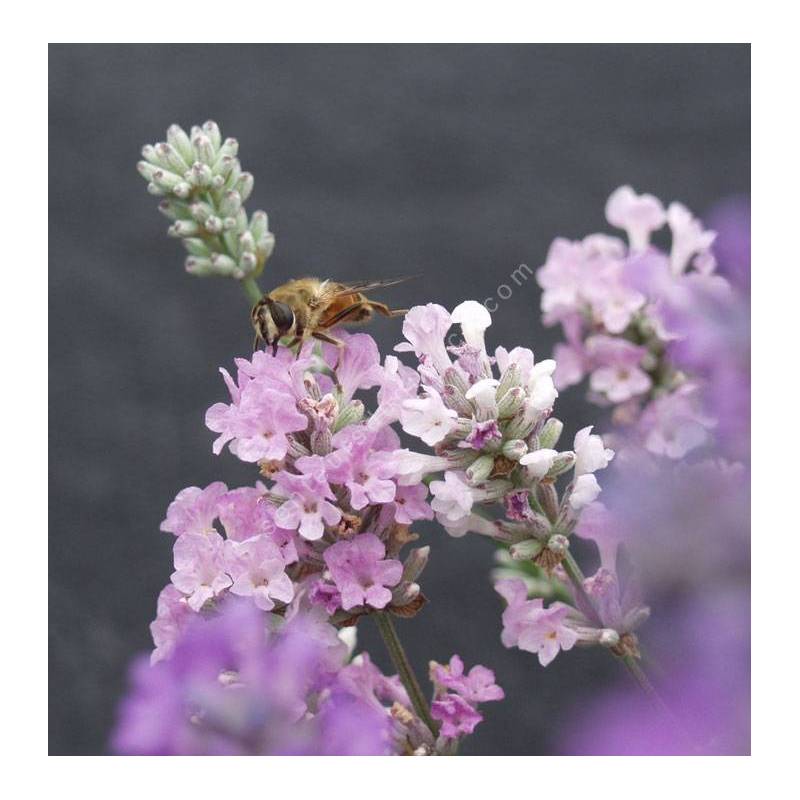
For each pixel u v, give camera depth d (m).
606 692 0.35
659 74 0.67
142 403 0.64
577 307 0.39
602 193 0.66
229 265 0.37
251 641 0.33
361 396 0.38
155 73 0.67
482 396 0.33
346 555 0.33
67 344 0.64
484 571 0.54
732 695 0.34
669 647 0.34
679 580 0.34
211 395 0.64
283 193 0.67
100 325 0.65
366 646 0.48
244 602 0.33
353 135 0.68
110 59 0.67
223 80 0.68
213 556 0.33
